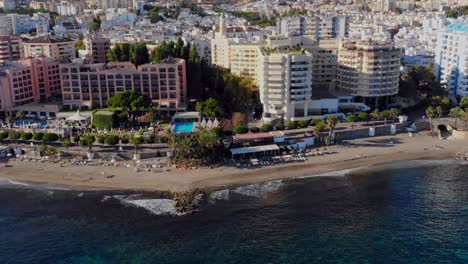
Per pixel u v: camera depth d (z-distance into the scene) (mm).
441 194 198500
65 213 182125
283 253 156375
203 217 178500
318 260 152625
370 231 169500
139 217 178500
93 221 176000
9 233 168750
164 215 180000
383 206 187875
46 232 169125
